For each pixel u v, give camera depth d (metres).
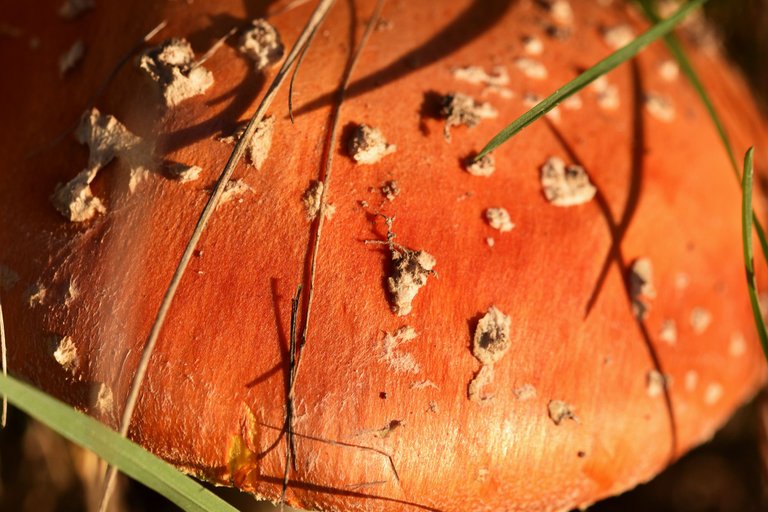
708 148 0.25
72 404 0.22
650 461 0.24
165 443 0.22
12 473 0.29
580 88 0.23
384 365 0.22
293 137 0.22
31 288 0.22
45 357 0.22
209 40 0.23
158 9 0.24
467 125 0.23
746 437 0.31
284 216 0.22
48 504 0.29
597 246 0.23
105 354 0.22
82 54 0.24
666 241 0.24
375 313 0.22
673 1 0.29
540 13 0.25
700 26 0.29
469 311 0.22
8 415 0.29
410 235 0.22
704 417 0.24
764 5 0.32
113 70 0.23
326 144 0.22
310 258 0.22
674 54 0.26
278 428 0.22
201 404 0.22
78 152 0.23
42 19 0.24
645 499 0.31
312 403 0.22
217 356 0.22
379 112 0.23
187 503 0.22
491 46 0.24
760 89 0.32
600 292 0.23
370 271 0.22
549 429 0.22
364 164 0.22
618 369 0.23
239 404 0.22
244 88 0.23
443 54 0.24
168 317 0.22
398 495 0.22
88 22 0.24
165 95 0.23
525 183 0.23
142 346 0.22
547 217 0.23
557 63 0.25
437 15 0.24
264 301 0.22
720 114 0.26
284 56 0.23
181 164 0.22
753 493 0.31
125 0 0.24
